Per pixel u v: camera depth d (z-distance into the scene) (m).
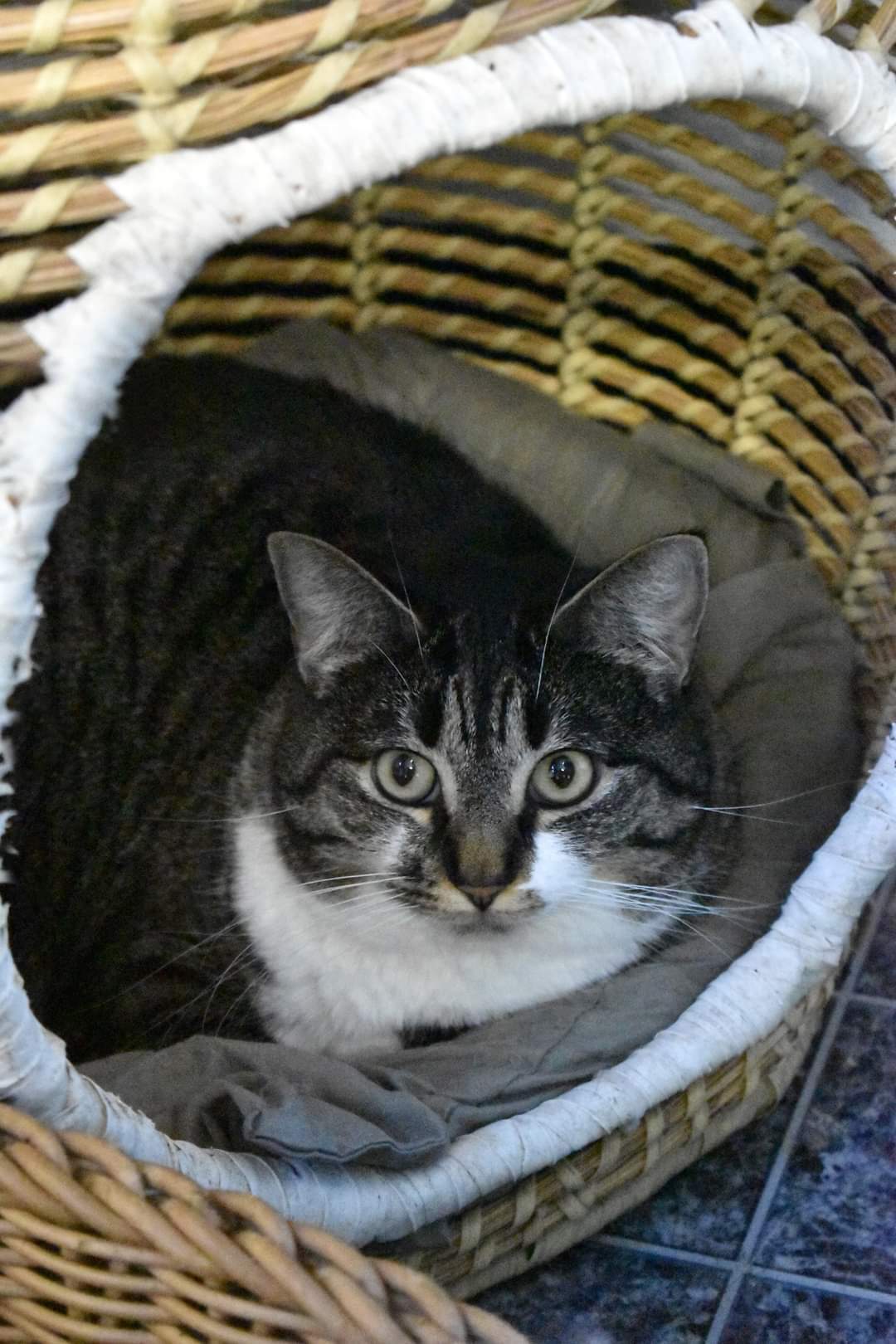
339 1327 0.97
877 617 1.96
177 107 1.03
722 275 2.05
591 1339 1.41
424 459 1.92
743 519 2.04
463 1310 0.98
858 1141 1.61
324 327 2.14
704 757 1.62
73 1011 1.67
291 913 1.54
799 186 1.84
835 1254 1.49
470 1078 1.43
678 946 1.60
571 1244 1.48
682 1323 1.43
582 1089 1.42
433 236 2.13
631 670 1.51
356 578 1.45
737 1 1.20
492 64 1.07
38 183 1.31
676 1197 1.56
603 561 1.98
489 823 1.41
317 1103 1.31
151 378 1.92
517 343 2.19
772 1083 1.59
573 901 1.47
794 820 1.76
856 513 1.98
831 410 1.97
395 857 1.45
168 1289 1.03
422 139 1.05
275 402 1.92
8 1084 1.11
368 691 1.49
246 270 2.13
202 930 1.61
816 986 1.57
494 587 1.59
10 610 1.03
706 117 2.06
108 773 1.70
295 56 1.07
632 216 2.02
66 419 1.02
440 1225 1.35
